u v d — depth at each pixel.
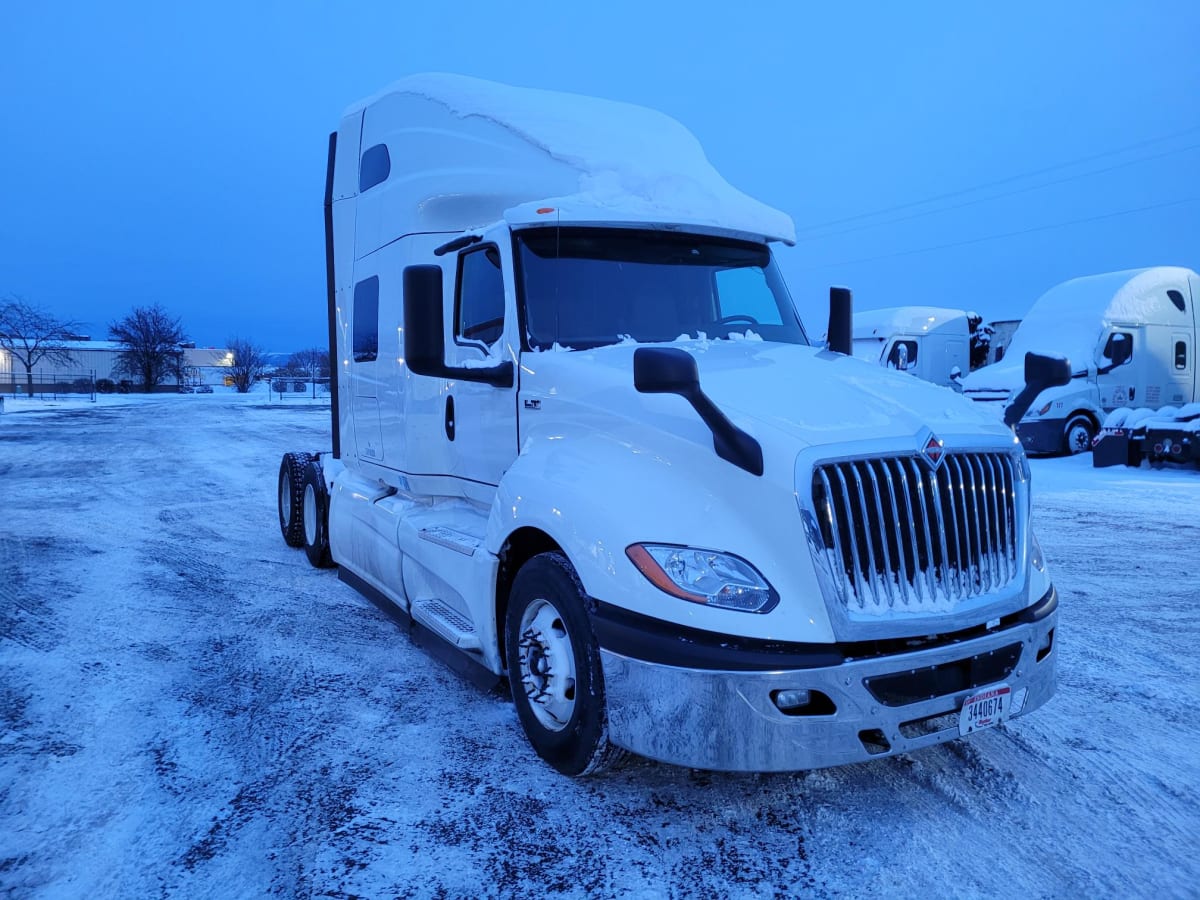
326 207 7.17
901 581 3.00
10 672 4.68
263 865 2.86
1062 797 3.33
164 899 2.67
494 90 5.11
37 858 2.88
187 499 11.27
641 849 2.97
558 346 4.19
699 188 4.65
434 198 5.02
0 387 74.50
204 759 3.64
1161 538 8.62
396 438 5.50
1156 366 17.70
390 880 2.77
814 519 2.90
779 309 4.84
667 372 3.02
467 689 4.51
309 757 3.67
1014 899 2.67
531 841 3.01
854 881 2.78
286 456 8.16
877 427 3.14
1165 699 4.34
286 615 5.86
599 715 3.19
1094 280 18.39
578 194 4.38
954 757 3.69
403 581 5.18
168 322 77.38
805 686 2.81
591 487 3.37
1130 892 2.71
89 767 3.55
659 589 2.98
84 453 17.83
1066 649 5.14
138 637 5.33
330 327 7.20
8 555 7.73
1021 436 16.59
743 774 3.54
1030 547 3.47
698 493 3.14
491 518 3.93
